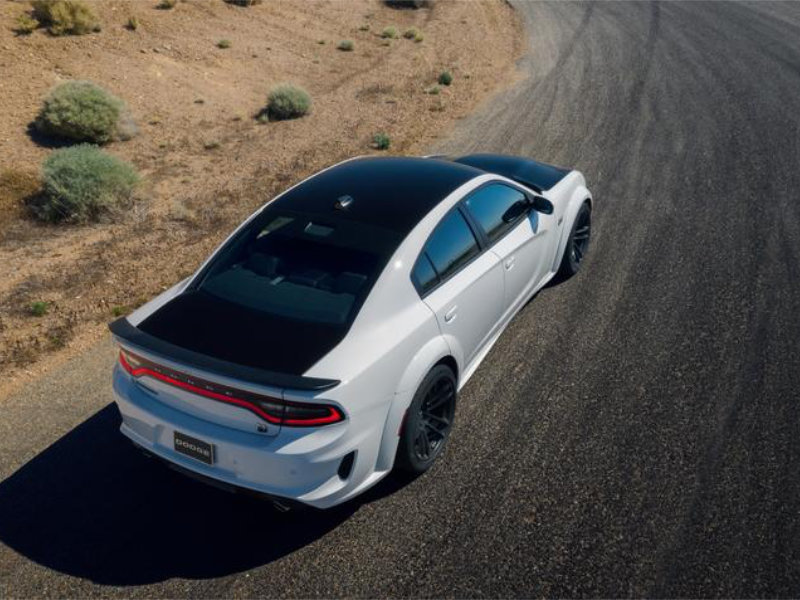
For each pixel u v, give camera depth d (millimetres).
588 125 11148
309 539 3770
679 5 21688
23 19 14445
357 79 15586
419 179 4723
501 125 11578
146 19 16719
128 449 4523
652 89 12859
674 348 5312
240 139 11961
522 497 3979
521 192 5348
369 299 3742
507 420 4637
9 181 9523
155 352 3463
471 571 3514
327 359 3428
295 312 3713
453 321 4227
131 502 4078
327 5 22266
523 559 3568
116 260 7344
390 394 3664
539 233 5391
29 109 11820
